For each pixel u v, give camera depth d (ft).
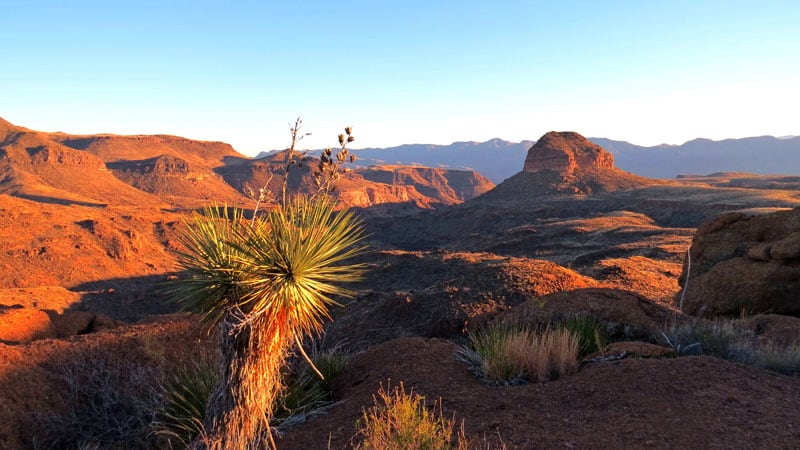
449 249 349.41
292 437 16.14
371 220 625.82
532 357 19.75
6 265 319.06
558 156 649.20
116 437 19.61
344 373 22.52
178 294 13.99
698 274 46.80
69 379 21.22
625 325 26.12
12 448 18.67
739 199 379.55
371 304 68.44
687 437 13.08
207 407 14.75
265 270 13.26
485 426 14.97
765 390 16.34
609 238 254.27
